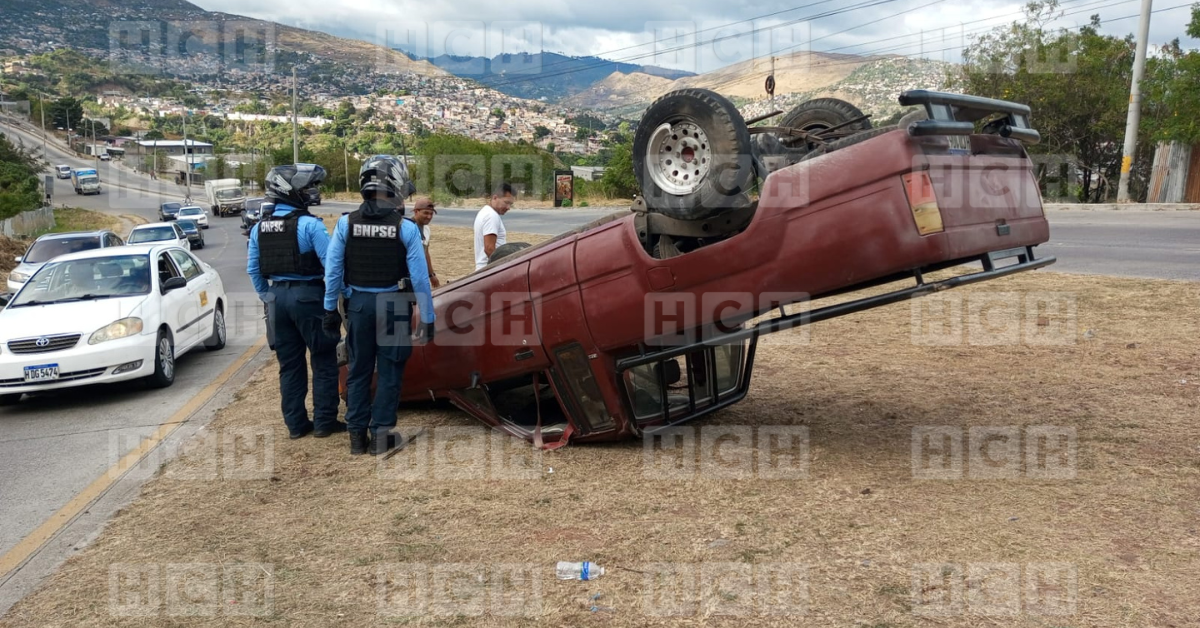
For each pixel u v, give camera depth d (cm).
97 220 5231
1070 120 3002
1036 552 360
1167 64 2459
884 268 412
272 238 578
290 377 602
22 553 430
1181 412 530
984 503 414
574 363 521
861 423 556
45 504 510
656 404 552
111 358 795
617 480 480
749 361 584
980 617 312
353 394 555
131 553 416
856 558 366
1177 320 764
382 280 537
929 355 732
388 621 338
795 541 386
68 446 647
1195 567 338
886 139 410
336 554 404
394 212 539
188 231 3291
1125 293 894
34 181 5634
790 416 582
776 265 437
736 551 380
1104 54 2947
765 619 322
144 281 894
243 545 419
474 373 573
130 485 528
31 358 777
